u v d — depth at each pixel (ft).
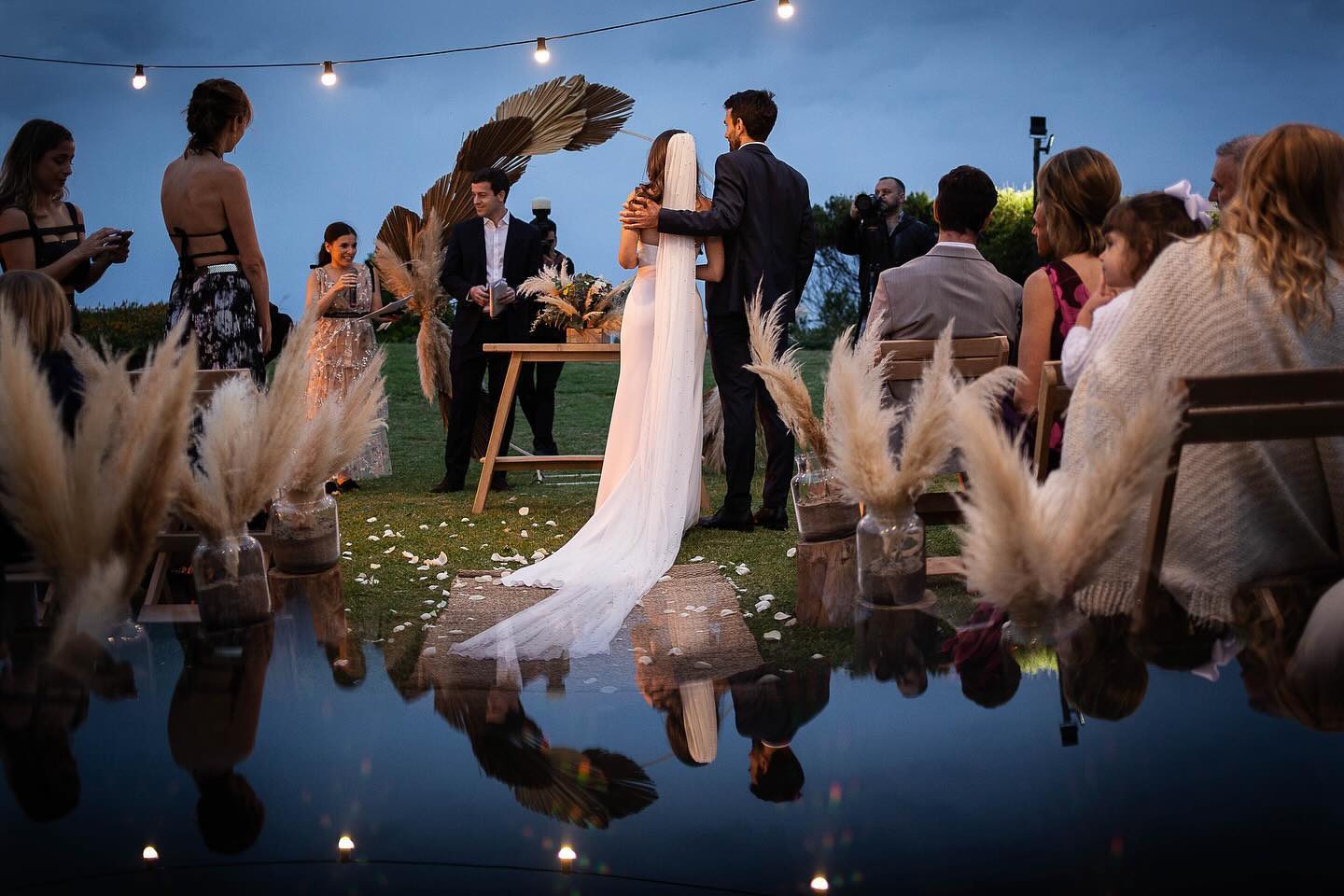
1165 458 6.91
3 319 7.48
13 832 5.93
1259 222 7.80
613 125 22.29
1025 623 7.62
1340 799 5.70
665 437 13.56
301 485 10.35
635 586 11.58
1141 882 5.17
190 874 5.53
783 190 14.88
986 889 5.15
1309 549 7.86
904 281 11.55
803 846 5.64
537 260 19.12
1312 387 6.98
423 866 5.55
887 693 7.38
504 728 7.26
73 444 8.14
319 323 19.61
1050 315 10.03
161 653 8.55
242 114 14.64
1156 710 6.68
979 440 7.11
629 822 5.97
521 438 24.17
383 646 9.05
